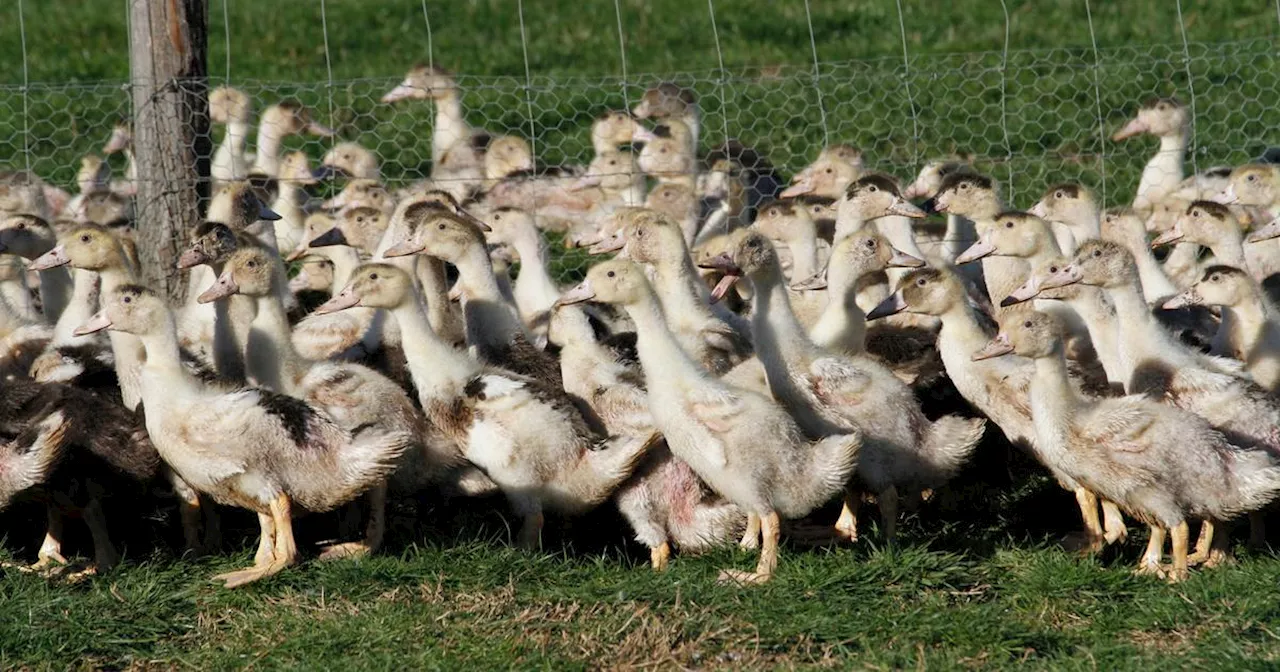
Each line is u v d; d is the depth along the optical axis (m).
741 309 17.17
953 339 13.82
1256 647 10.89
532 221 17.23
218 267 15.17
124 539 13.21
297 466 12.09
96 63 28.92
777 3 31.88
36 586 11.85
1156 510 12.20
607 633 11.14
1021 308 13.56
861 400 13.02
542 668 10.69
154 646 11.20
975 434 13.21
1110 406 12.34
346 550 12.62
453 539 12.92
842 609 11.55
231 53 29.44
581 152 24.83
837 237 17.08
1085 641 11.22
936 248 18.75
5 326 15.06
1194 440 12.03
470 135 23.39
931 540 12.97
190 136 16.95
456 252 14.83
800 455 12.20
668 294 14.64
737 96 26.38
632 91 27.20
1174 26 29.06
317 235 17.86
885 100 25.61
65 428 11.82
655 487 13.03
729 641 11.10
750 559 12.58
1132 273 13.52
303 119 23.56
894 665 10.85
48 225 16.14
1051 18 30.03
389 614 11.45
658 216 14.64
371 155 22.20
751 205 21.25
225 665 10.91
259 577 11.88
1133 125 21.66
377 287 13.40
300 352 15.09
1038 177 21.91
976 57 27.92
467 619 11.40
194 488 12.51
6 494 11.85
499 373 13.53
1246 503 12.02
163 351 12.38
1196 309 16.05
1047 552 12.62
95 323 12.30
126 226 19.70
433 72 23.86
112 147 22.91
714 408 12.24
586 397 13.70
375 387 13.43
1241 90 25.14
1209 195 19.73
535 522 13.19
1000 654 10.95
